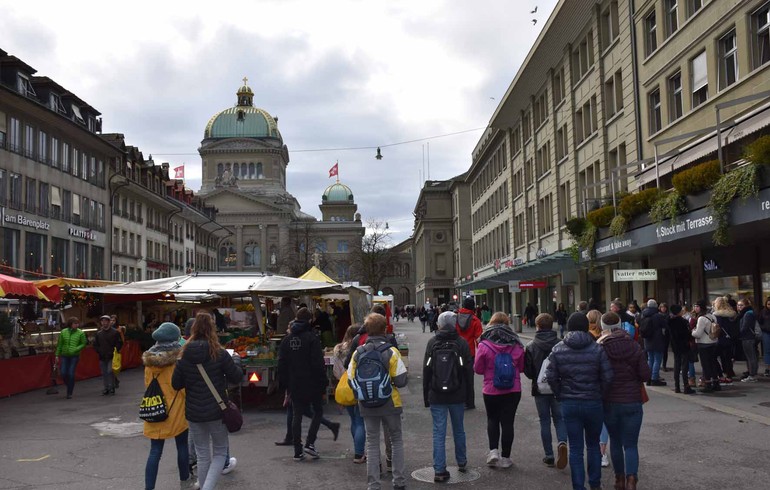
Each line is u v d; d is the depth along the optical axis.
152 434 7.56
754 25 19.33
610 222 23.78
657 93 25.94
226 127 120.75
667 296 25.77
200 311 7.48
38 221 38.00
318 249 109.19
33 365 17.92
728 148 19.62
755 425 10.79
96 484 8.33
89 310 25.53
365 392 7.45
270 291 16.69
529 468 8.62
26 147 37.12
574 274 34.06
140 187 52.47
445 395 8.07
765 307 16.27
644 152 26.52
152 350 7.62
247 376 13.77
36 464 9.42
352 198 146.25
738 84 19.55
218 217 111.75
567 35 35.69
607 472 8.48
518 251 49.81
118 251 49.88
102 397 16.64
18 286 17.20
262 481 8.32
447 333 8.29
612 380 7.23
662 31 24.70
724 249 21.66
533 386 8.52
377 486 7.57
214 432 7.29
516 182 51.03
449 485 7.91
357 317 18.81
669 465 8.49
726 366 15.91
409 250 150.62
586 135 34.25
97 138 44.22
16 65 36.09
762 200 14.36
